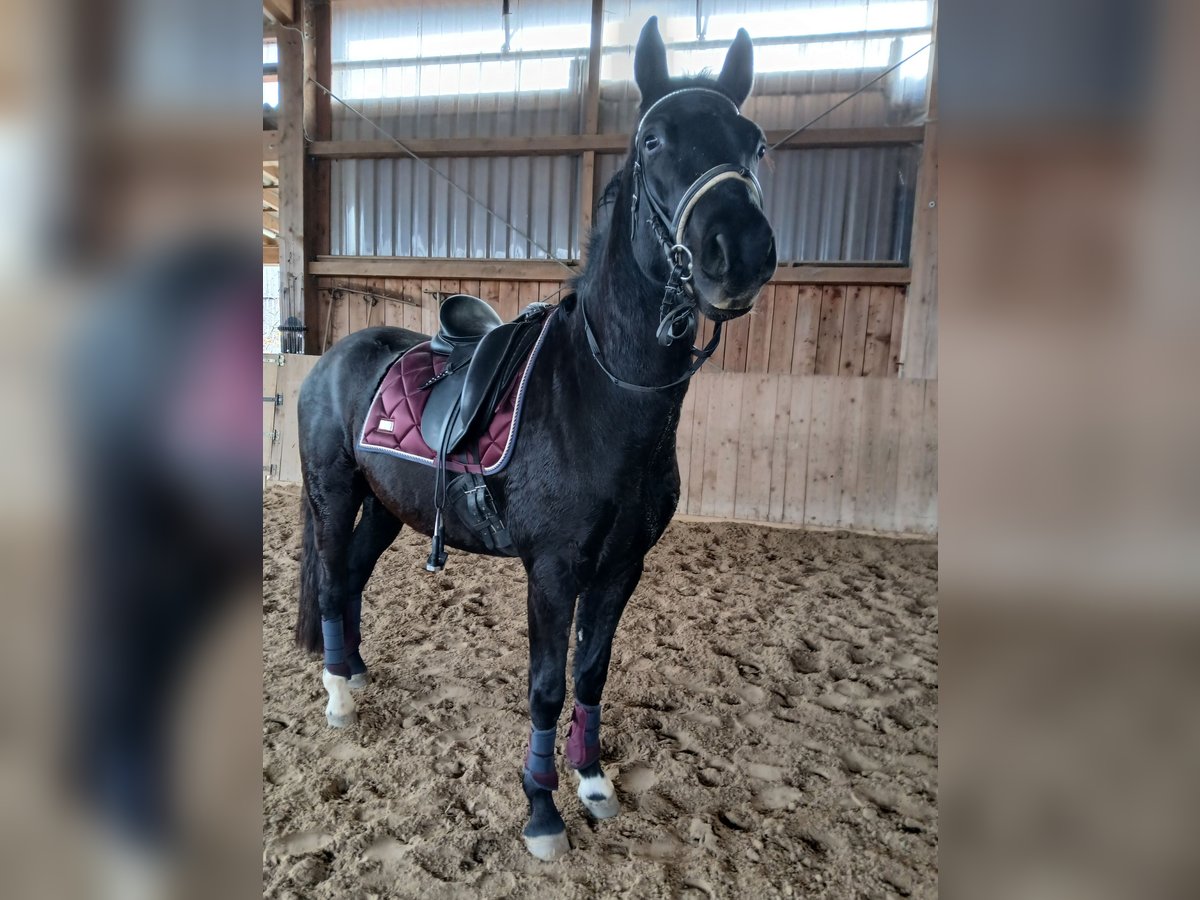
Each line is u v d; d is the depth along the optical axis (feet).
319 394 6.30
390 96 16.15
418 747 5.87
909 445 13.51
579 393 4.40
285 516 13.38
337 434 6.12
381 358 6.23
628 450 4.28
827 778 5.65
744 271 3.43
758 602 9.68
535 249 15.92
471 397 4.81
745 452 14.19
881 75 13.55
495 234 16.03
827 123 14.75
